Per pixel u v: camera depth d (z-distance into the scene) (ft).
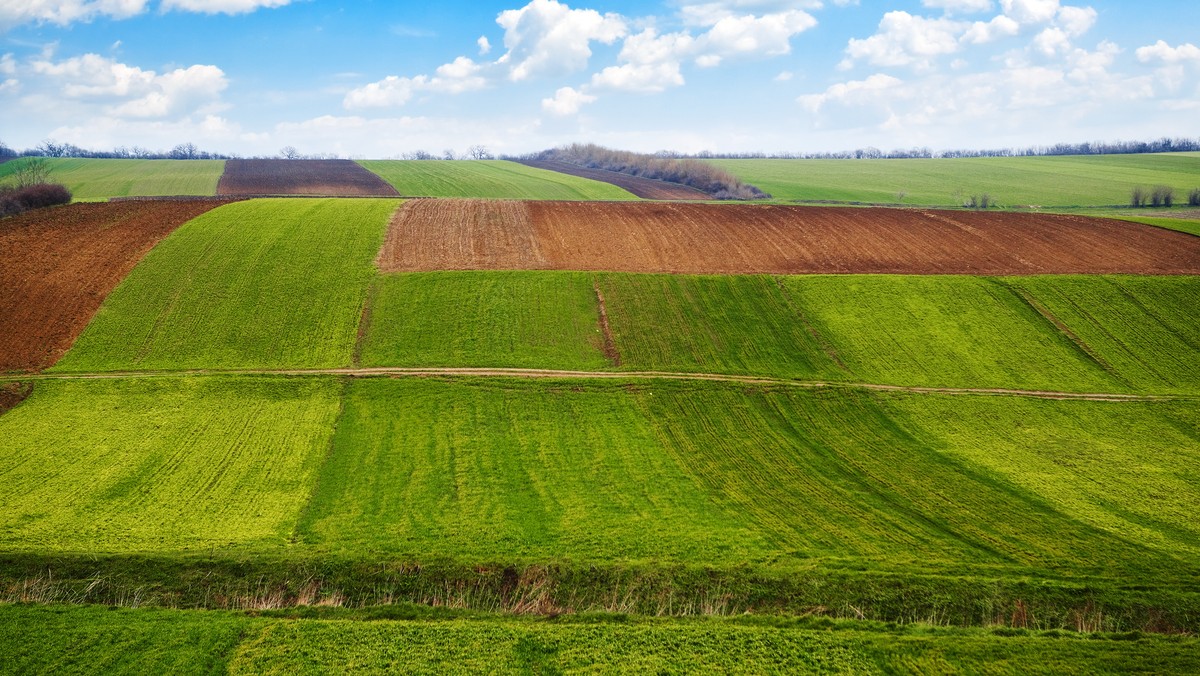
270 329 149.79
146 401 123.44
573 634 66.74
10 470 100.32
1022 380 140.36
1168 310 165.37
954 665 63.21
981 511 94.79
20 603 70.69
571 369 139.23
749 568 79.41
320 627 67.15
